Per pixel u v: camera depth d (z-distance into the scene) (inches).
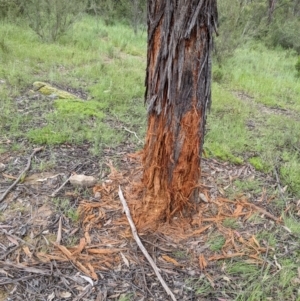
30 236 106.2
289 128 202.4
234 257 104.0
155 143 106.4
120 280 94.3
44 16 345.4
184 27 94.3
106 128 172.1
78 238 106.5
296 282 97.6
